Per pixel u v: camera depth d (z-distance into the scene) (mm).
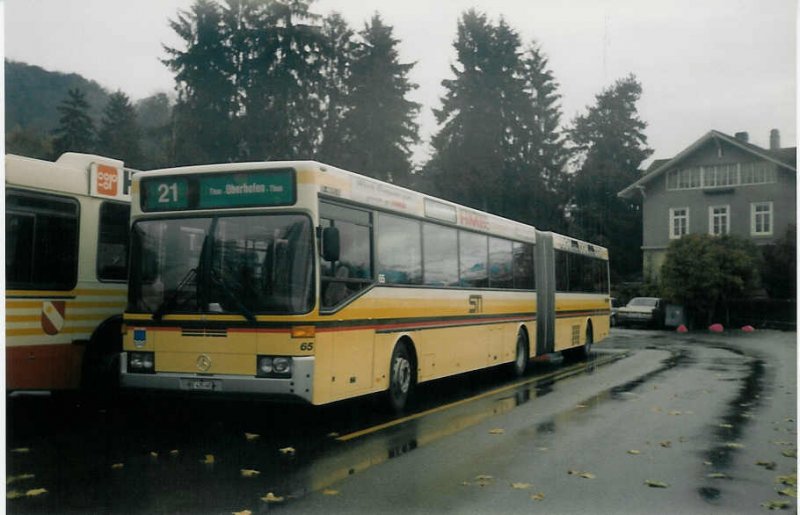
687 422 10234
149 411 10773
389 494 6668
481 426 9859
